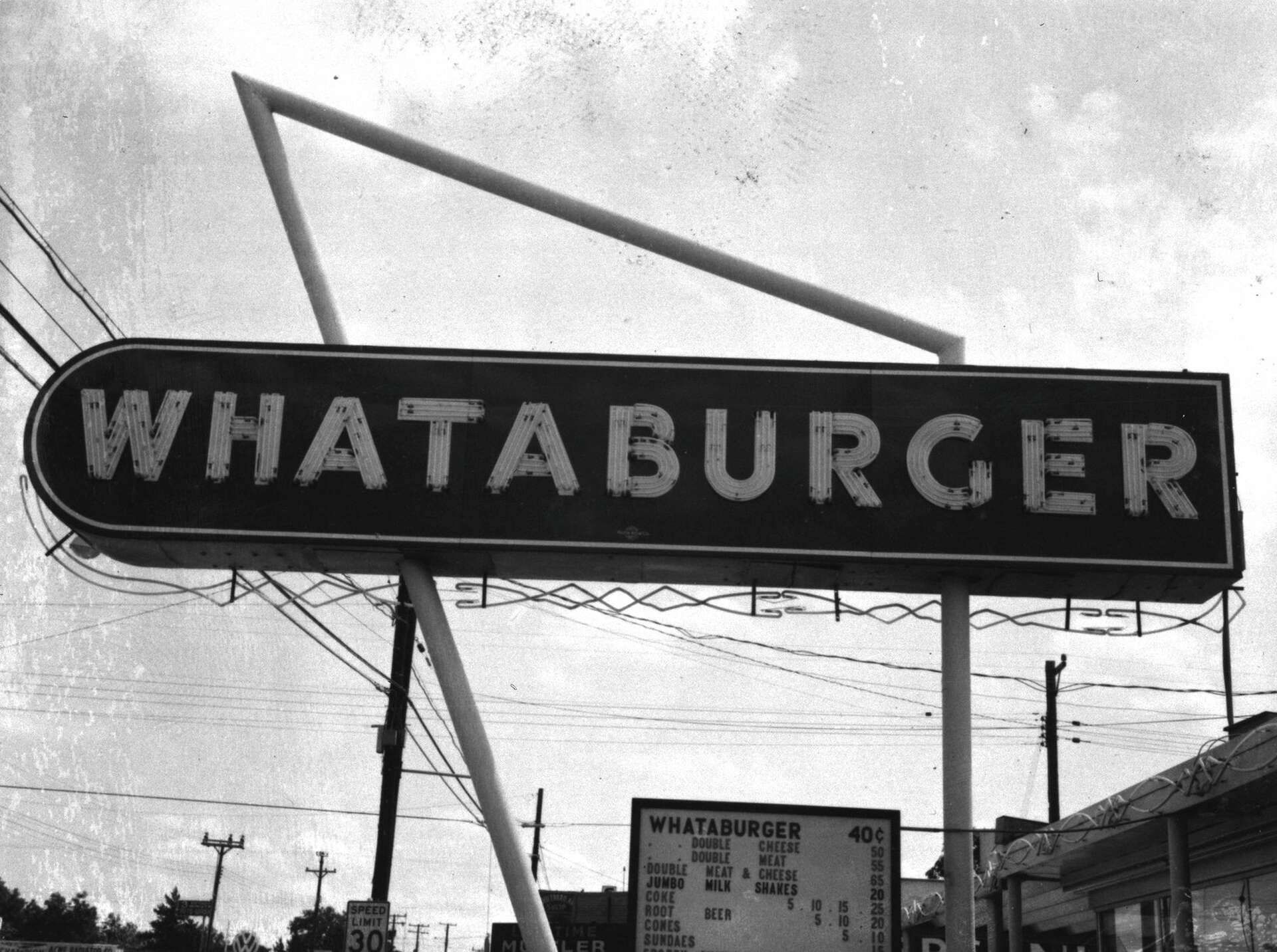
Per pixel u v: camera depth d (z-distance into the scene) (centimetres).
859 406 1302
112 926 9144
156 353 1322
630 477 1287
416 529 1284
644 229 1332
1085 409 1294
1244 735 1440
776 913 1281
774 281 1332
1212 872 1852
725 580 1332
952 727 1255
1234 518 1266
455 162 1346
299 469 1293
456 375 1321
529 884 1208
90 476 1290
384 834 2383
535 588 1348
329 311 1361
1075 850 1931
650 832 1303
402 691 2105
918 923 2711
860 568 1280
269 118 1393
